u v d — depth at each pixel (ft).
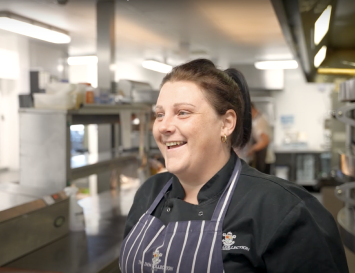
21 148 7.76
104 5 10.59
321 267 3.01
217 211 3.26
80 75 22.27
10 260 5.69
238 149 3.83
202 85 3.32
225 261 3.09
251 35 14.89
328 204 11.45
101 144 11.70
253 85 23.49
